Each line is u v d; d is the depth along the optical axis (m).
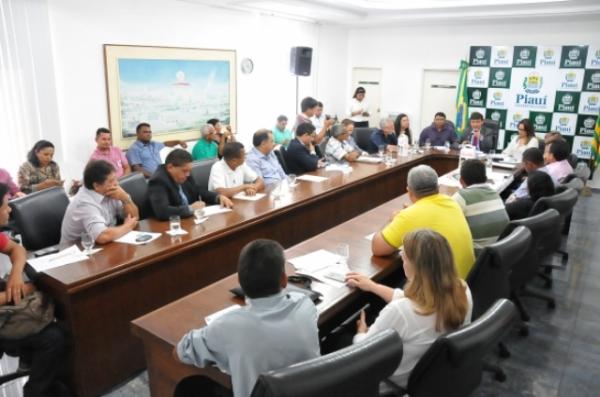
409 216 2.19
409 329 1.53
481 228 2.55
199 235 2.69
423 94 8.38
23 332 2.05
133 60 5.35
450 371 1.44
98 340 2.28
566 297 3.42
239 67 6.75
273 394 0.98
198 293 1.92
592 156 6.86
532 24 7.07
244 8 6.46
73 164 4.99
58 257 2.33
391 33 8.43
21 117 4.50
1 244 2.17
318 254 2.32
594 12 6.29
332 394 1.06
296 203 3.45
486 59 7.41
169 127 5.91
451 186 3.94
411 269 1.57
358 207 4.50
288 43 7.59
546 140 5.11
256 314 1.30
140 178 3.29
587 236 4.79
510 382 2.45
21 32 4.37
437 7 6.79
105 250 2.44
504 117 7.45
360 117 8.31
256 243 1.36
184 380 1.68
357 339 1.73
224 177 3.65
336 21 7.91
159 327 1.67
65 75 4.79
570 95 6.89
